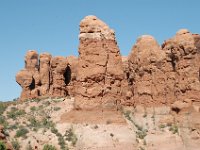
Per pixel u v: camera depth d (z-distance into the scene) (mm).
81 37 82812
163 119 81625
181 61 83125
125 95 85688
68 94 97750
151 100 84812
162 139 77188
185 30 84688
